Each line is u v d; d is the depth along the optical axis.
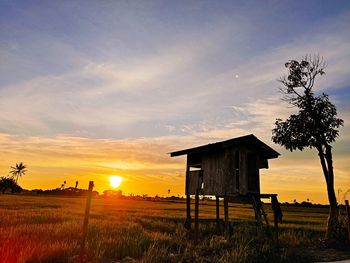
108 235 14.95
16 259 9.28
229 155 18.66
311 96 19.72
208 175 19.45
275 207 16.89
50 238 12.91
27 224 17.36
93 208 46.59
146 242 13.80
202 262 11.12
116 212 38.31
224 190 18.19
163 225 22.73
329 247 15.89
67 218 22.69
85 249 10.93
